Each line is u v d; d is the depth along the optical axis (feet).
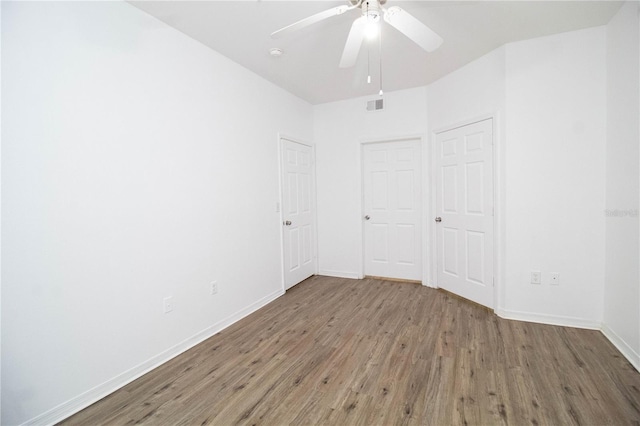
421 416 5.34
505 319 9.32
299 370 6.86
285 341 8.26
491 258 9.86
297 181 13.32
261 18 7.34
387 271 13.84
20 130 5.08
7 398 4.99
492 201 9.74
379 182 13.76
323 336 8.48
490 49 9.34
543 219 8.87
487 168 9.86
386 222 13.74
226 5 6.80
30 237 5.20
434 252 12.30
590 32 8.17
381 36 8.32
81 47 5.85
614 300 7.77
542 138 8.76
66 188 5.65
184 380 6.62
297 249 13.32
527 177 8.98
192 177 8.22
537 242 8.96
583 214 8.46
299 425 5.23
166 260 7.52
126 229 6.64
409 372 6.64
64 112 5.60
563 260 8.72
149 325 7.11
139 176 6.90
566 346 7.59
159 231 7.35
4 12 4.91
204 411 5.65
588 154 8.33
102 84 6.19
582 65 8.27
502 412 5.39
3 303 4.93
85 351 5.94
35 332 5.27
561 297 8.80
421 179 12.80
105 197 6.25
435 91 11.81
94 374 6.07
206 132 8.67
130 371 6.68
